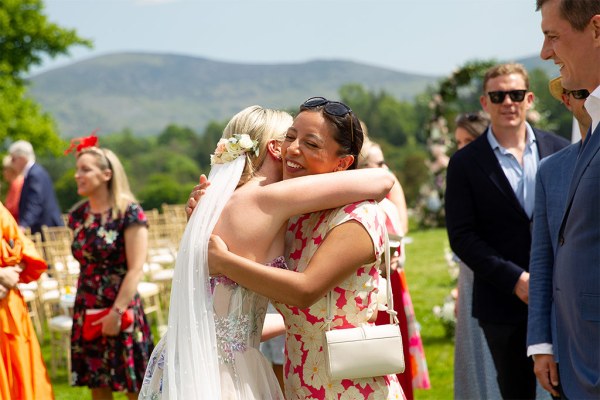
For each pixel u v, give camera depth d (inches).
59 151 1513.3
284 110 121.3
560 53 113.1
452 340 315.9
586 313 112.0
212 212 108.5
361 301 105.4
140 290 325.1
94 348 203.9
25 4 1472.7
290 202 104.5
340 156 107.5
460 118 219.6
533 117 329.7
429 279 515.8
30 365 185.9
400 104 3794.3
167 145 4217.5
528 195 177.8
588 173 112.2
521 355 175.8
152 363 114.3
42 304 359.6
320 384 106.3
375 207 105.9
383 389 106.0
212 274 109.1
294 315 108.0
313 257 103.6
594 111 113.7
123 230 202.7
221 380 106.9
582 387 114.5
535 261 132.0
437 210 857.5
